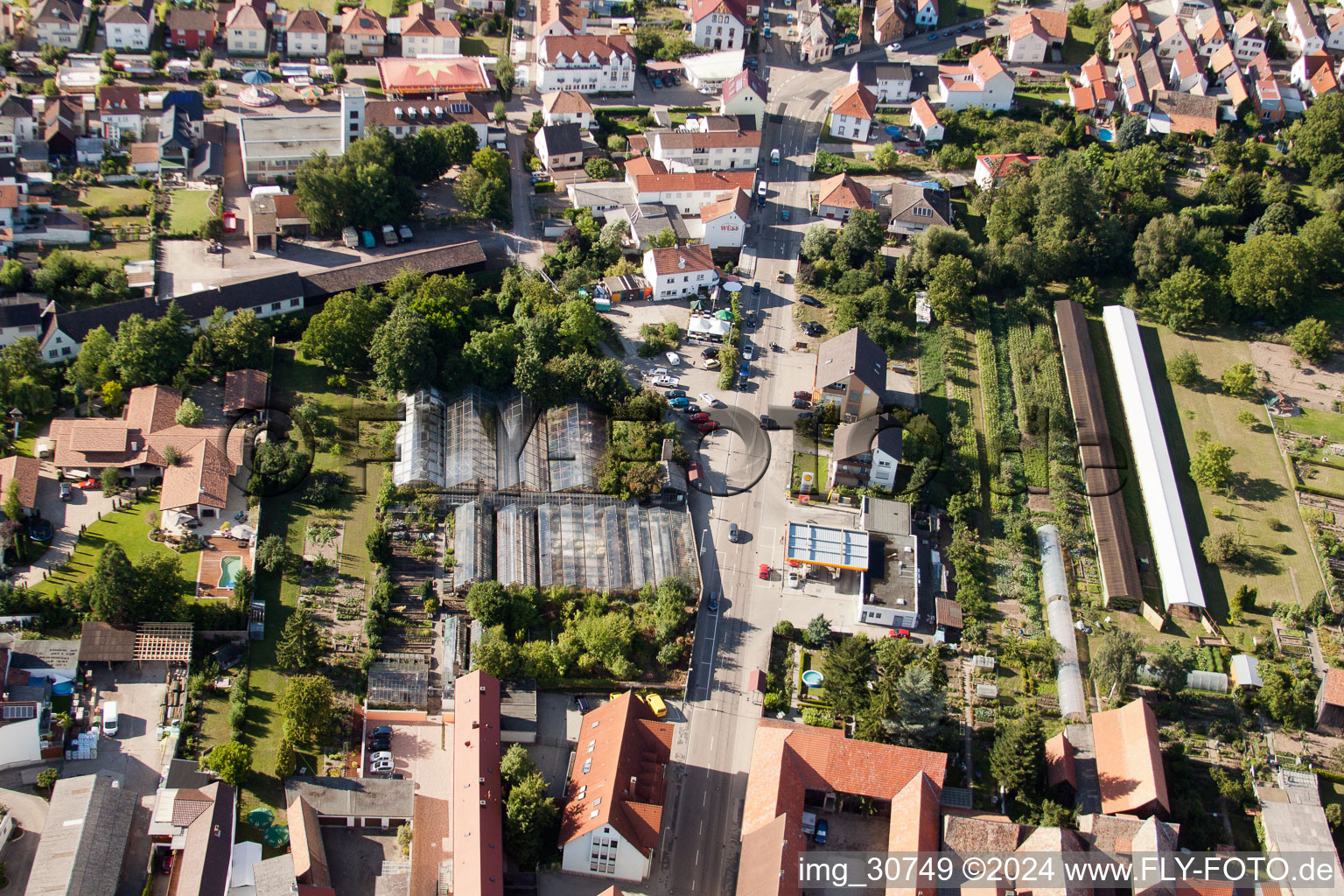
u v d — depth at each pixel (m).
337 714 166.50
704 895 153.88
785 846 148.25
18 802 150.88
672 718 174.62
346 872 149.75
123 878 144.12
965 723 177.00
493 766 156.12
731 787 166.75
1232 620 197.25
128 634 167.88
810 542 196.75
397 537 194.50
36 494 191.00
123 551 171.38
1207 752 175.50
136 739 160.00
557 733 170.62
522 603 182.25
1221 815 167.75
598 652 177.12
